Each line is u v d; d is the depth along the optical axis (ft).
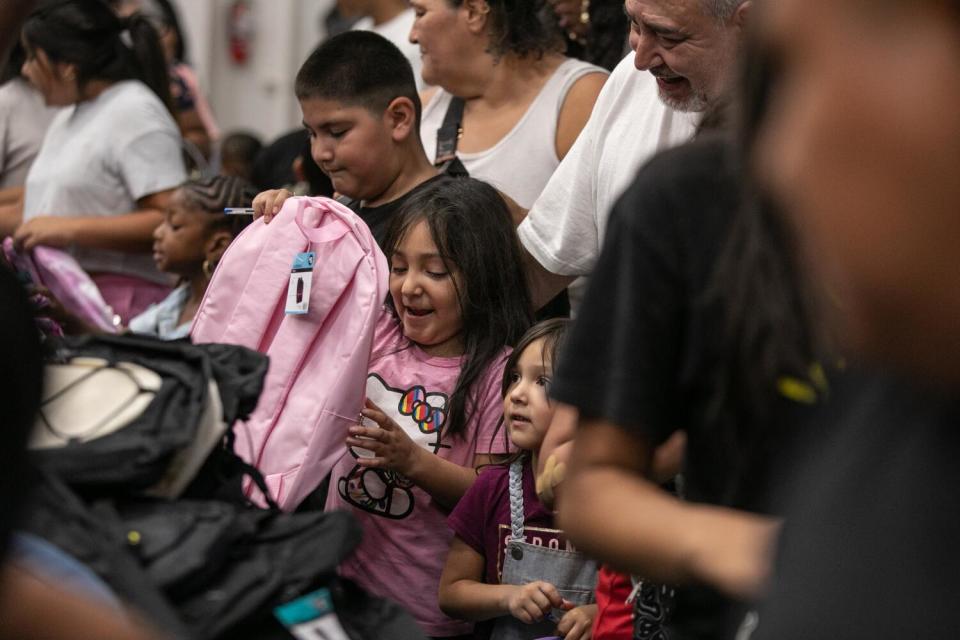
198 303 13.53
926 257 2.27
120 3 19.52
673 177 4.89
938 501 2.86
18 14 5.63
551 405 8.85
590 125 9.72
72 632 3.17
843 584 2.94
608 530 4.63
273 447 8.68
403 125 11.09
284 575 5.38
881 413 3.07
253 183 16.52
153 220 14.26
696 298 4.82
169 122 14.69
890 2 2.31
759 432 4.69
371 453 9.74
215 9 29.76
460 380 9.73
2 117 16.33
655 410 4.90
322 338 8.89
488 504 9.26
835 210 2.32
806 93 2.42
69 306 13.33
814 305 4.31
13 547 3.22
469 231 9.87
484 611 8.95
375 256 8.95
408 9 16.29
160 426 5.54
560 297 11.44
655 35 8.15
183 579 5.03
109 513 5.21
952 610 2.81
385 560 9.65
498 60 11.67
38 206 14.57
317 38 30.25
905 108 2.25
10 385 3.32
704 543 4.19
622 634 8.07
